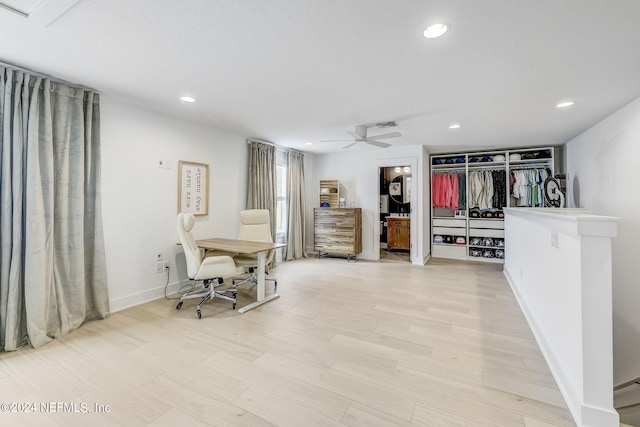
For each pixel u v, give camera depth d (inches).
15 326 91.1
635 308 120.3
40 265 95.0
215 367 82.1
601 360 60.4
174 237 149.0
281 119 151.6
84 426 60.3
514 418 63.5
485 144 213.0
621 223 129.1
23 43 79.7
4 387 73.1
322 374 79.0
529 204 222.5
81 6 63.8
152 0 61.7
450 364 84.4
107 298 117.9
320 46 80.7
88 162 112.7
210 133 167.5
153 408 65.7
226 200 178.4
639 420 117.3
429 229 255.3
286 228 235.9
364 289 157.2
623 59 86.4
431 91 112.3
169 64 92.1
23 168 94.5
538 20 68.0
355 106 130.3
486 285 165.3
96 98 115.0
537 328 99.7
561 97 117.6
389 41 77.7
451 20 68.3
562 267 76.4
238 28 72.3
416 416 63.7
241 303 135.3
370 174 240.7
